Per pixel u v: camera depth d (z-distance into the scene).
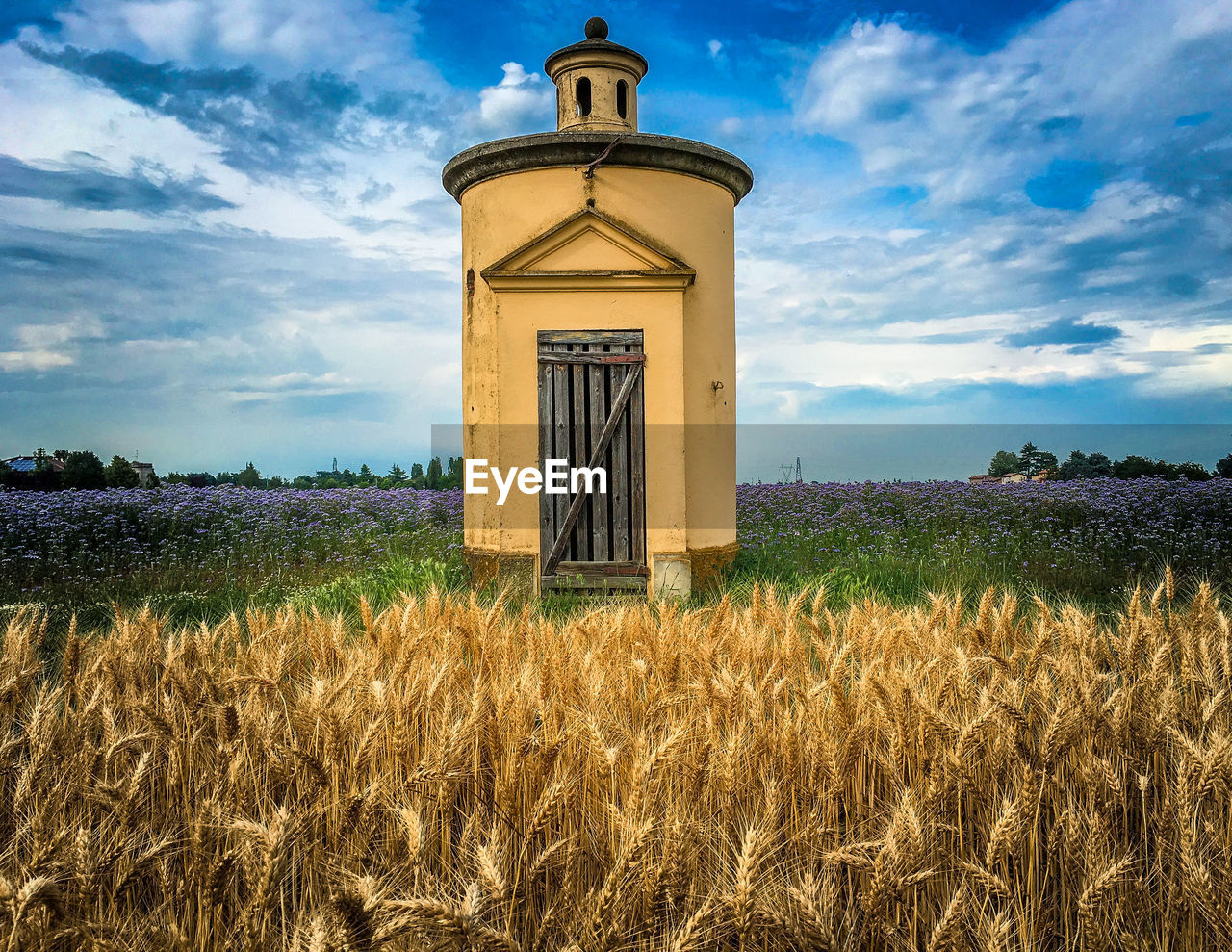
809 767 2.70
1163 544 9.30
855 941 2.22
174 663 3.49
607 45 8.75
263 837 1.98
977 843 2.75
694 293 8.40
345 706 3.00
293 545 10.75
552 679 3.38
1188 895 2.20
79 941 2.05
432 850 2.49
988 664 3.47
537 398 8.02
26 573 8.80
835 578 8.08
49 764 2.76
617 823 2.41
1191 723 3.16
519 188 8.17
